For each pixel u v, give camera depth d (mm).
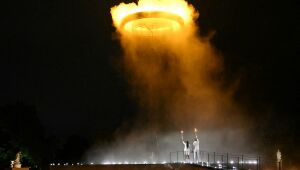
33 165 80438
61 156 104938
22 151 73812
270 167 54312
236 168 50969
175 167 65500
